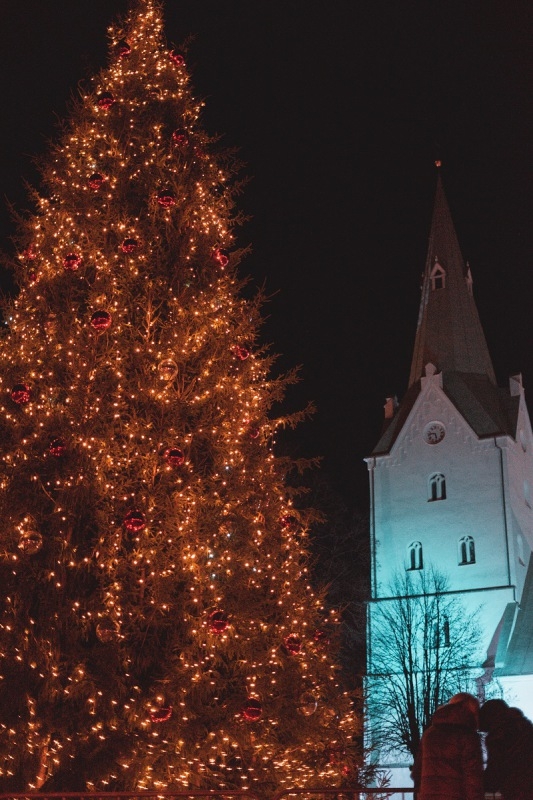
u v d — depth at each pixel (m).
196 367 19.11
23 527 16.47
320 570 55.22
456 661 54.25
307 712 16.95
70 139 20.17
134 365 18.14
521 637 55.84
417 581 59.50
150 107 20.81
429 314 68.06
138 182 20.09
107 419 17.58
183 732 15.67
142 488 17.33
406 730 50.38
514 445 62.62
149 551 16.52
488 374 66.06
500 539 58.75
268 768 16.86
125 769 15.34
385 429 66.31
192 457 18.44
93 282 19.08
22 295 19.02
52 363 17.91
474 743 10.02
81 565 16.44
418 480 62.38
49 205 19.77
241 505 18.34
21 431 17.19
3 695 15.38
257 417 19.66
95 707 15.23
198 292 19.42
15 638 15.84
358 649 57.66
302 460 20.33
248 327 19.97
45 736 15.16
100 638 15.62
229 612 17.08
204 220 20.30
